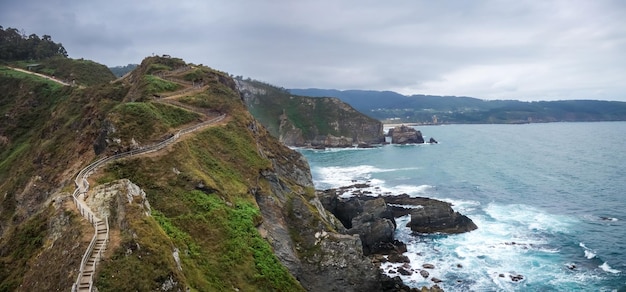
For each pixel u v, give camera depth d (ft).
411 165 465.06
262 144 225.15
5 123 297.53
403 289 154.10
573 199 275.39
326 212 211.41
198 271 100.42
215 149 169.17
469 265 176.45
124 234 84.64
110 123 156.46
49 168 187.21
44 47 465.06
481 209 258.78
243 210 136.46
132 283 75.10
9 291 87.61
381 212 227.20
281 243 142.41
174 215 119.14
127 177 127.13
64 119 244.83
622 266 168.35
